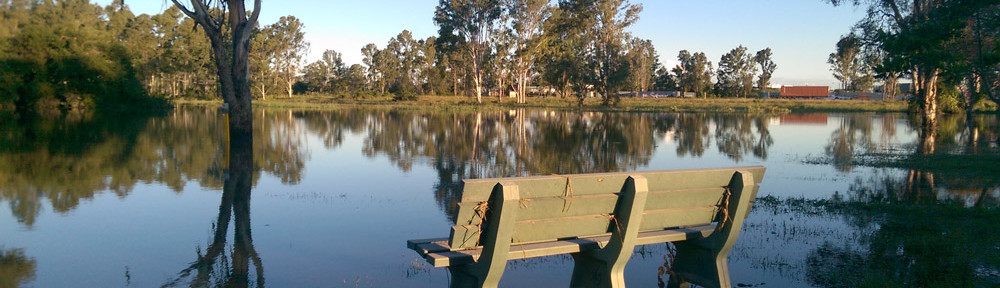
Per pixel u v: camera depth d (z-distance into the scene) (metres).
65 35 39.22
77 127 27.72
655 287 5.78
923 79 29.28
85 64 40.00
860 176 14.13
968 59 14.74
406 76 107.56
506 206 4.08
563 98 81.38
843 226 8.37
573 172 14.87
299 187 11.83
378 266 6.50
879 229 8.12
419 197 10.81
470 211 4.15
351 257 6.86
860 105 76.19
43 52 37.03
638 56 118.19
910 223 8.46
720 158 18.59
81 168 13.89
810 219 8.88
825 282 5.83
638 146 22.41
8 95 33.81
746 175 5.07
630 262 6.61
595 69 68.44
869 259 6.59
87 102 40.78
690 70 131.62
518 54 75.62
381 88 118.88
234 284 5.86
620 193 4.63
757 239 7.61
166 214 9.05
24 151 17.25
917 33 13.72
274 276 6.12
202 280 5.97
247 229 8.17
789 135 29.22
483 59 77.81
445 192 11.39
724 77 131.50
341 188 11.77
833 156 19.05
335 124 33.81
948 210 9.23
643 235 5.10
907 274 5.99
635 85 115.38
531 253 4.55
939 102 44.19
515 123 36.41
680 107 66.75
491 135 26.61
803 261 6.56
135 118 36.53
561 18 68.81
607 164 16.66
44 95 36.91
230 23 21.80
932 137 26.95
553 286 5.84
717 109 62.81
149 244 7.31
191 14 20.80
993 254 6.58
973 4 13.34
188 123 32.03
